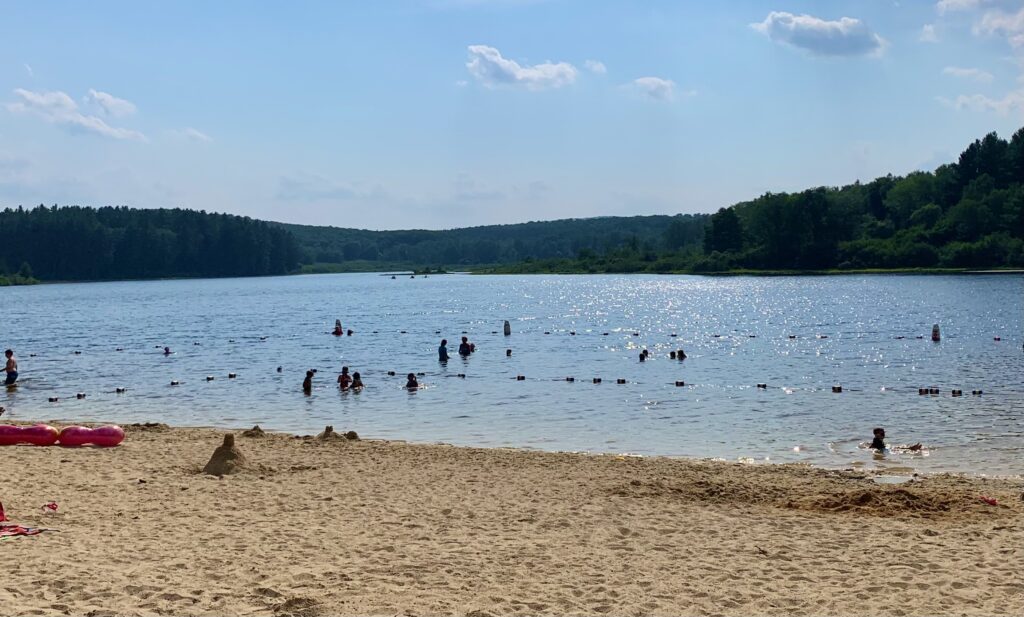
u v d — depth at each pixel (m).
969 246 156.25
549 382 39.62
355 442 24.08
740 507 16.33
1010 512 15.77
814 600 10.97
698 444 25.38
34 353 56.94
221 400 35.75
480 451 22.69
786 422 28.86
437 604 10.53
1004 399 32.78
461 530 14.35
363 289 168.75
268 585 11.06
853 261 170.62
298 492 17.20
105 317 94.75
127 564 11.84
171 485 17.62
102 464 19.97
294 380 41.84
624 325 74.25
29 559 11.91
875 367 43.53
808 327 68.50
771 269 182.25
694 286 147.00
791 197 179.50
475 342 60.78
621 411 31.64
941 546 13.44
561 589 11.26
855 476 19.89
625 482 18.45
